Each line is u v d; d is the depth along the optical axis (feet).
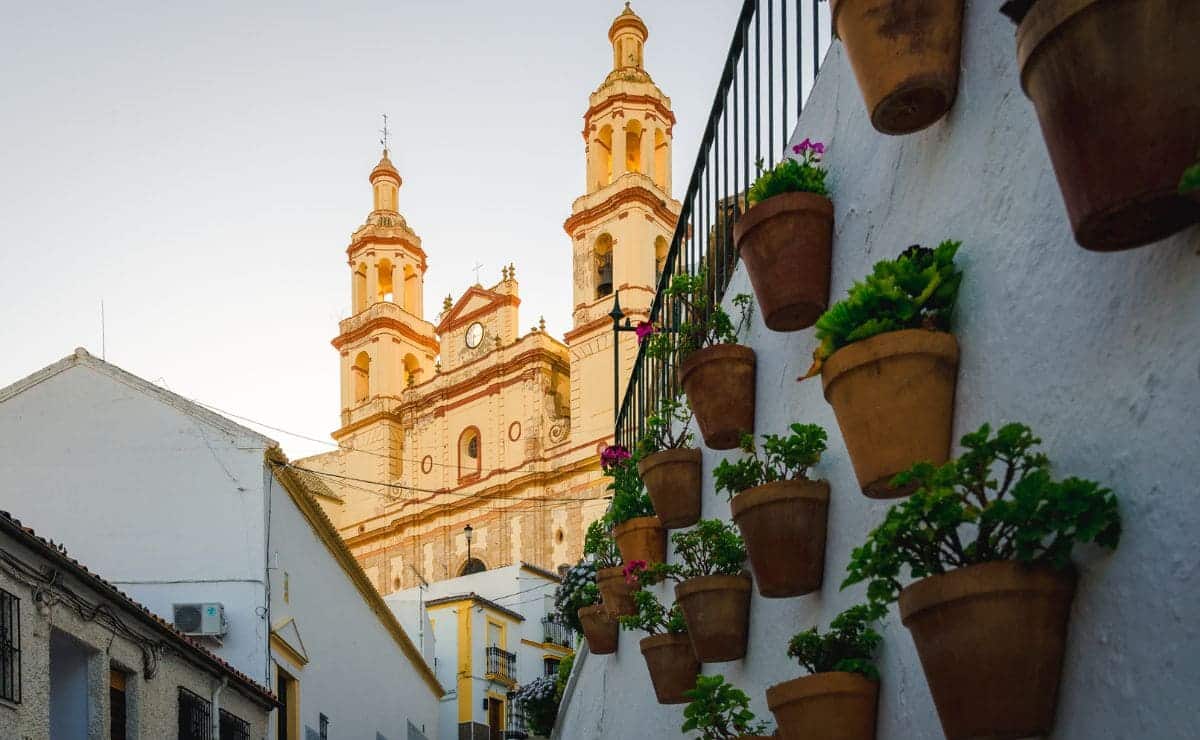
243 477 57.26
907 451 9.71
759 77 16.93
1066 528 7.45
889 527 7.97
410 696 88.17
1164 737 6.82
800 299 13.12
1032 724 7.72
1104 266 7.80
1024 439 7.89
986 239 9.54
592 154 160.97
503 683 112.88
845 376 9.93
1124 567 7.25
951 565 8.68
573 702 35.22
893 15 10.09
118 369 59.16
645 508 24.12
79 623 32.99
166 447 57.72
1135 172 6.58
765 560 13.03
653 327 22.15
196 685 42.65
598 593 33.40
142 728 37.09
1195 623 6.63
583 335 153.17
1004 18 9.46
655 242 155.22
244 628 54.70
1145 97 6.55
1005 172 9.33
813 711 11.19
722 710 13.91
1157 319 7.19
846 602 12.25
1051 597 7.66
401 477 174.50
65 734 33.71
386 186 194.80
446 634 111.34
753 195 13.79
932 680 8.04
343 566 71.82
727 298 19.38
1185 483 6.82
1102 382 7.73
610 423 148.87
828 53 14.20
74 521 56.39
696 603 16.10
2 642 28.48
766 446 13.32
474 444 165.99
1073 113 6.89
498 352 165.27
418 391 174.19
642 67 167.22
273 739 55.62
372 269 186.19
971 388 9.50
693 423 20.81
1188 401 6.84
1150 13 6.53
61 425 57.88
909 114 10.34
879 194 12.07
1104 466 7.63
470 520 159.84
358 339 184.24
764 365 16.10
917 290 9.96
